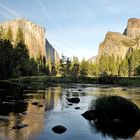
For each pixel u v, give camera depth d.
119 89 51.84
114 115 16.59
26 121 15.86
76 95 34.59
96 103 17.75
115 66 181.00
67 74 150.00
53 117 17.45
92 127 14.80
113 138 12.66
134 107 16.83
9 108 20.69
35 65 130.38
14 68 93.81
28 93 34.94
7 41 98.06
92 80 90.88
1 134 12.52
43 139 11.91
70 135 12.84
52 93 36.97
